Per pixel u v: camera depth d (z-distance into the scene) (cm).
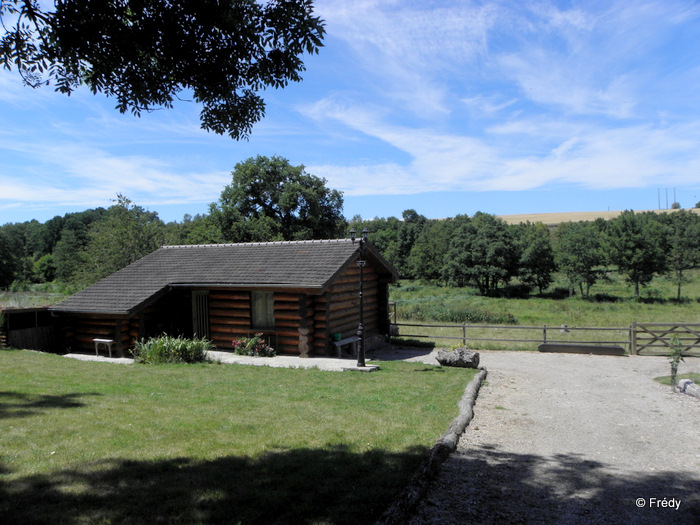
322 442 590
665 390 998
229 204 4344
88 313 1436
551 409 835
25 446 530
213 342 1509
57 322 1568
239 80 621
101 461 496
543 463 558
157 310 1515
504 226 5128
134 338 1451
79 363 1220
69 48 523
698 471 538
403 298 4512
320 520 386
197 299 1552
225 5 546
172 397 823
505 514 421
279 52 588
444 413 750
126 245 2680
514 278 5828
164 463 498
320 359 1323
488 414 793
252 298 1459
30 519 364
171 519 376
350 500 425
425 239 6594
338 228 4897
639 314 2980
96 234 2773
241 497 421
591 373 1216
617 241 4081
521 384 1072
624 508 439
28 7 498
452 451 589
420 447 578
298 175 4472
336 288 1441
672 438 666
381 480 471
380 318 1738
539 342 1739
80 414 677
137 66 580
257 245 1691
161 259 1759
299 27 566
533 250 4794
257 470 489
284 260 1507
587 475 520
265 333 1415
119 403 759
